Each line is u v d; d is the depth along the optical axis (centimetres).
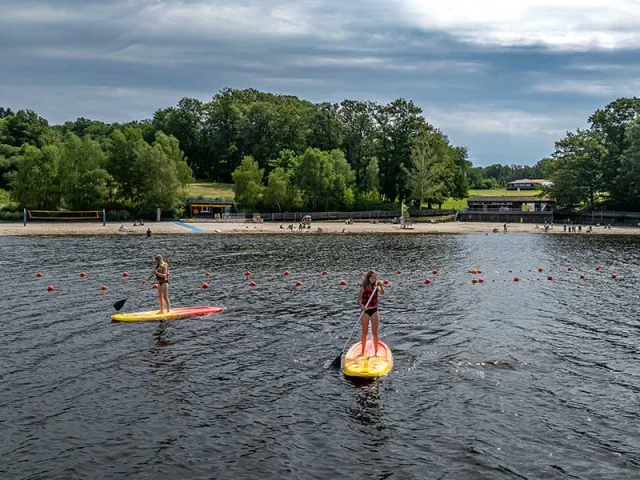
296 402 1463
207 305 2703
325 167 10781
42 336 2048
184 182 10556
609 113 11412
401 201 12438
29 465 1127
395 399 1491
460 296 3055
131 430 1288
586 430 1329
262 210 10625
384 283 3488
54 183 9175
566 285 3534
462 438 1275
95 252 5031
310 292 3102
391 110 12069
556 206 11344
